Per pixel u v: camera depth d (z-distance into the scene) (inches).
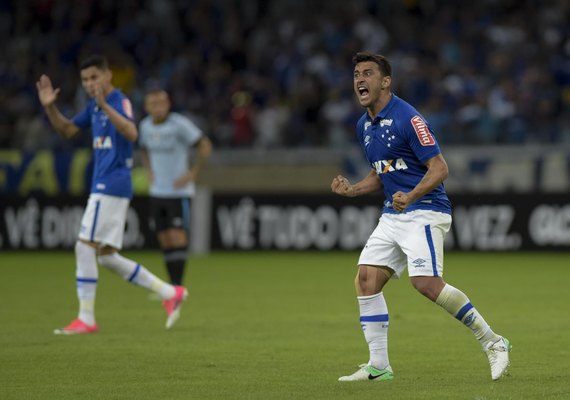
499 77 3400.6
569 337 1269.7
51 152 3144.7
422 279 927.7
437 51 3587.6
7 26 4141.2
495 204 2807.6
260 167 3095.5
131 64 3895.2
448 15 3727.9
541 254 2760.8
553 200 2755.9
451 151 2910.9
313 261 2669.8
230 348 1186.0
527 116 3169.3
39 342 1239.5
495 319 1466.5
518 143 3051.2
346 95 3425.2
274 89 3614.7
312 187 3051.2
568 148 2824.8
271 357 1114.7
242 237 2965.1
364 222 2886.3
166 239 1749.5
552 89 3319.4
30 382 950.4
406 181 946.7
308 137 3363.7
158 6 4010.8
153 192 1755.7
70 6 4109.3
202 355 1128.8
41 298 1812.3
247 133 3385.8
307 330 1358.3
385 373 960.3
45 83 1360.7
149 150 1766.7
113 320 1482.5
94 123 1360.7
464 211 2837.1
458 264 2511.1
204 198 2982.3
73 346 1202.6
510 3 3735.2
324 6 3853.3
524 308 1611.7
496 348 940.6
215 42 3895.2
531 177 2849.4
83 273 1337.4
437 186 927.7
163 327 1397.6
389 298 1786.4
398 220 942.4
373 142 956.6
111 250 1360.7
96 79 1330.0
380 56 948.0
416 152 928.3
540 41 3563.0
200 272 2351.1
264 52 3791.8
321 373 1003.3
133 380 961.5
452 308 933.2
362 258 960.9
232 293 1888.5
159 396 876.0
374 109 956.0
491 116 3083.2
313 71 3531.0
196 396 874.8
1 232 3095.5
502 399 847.7
